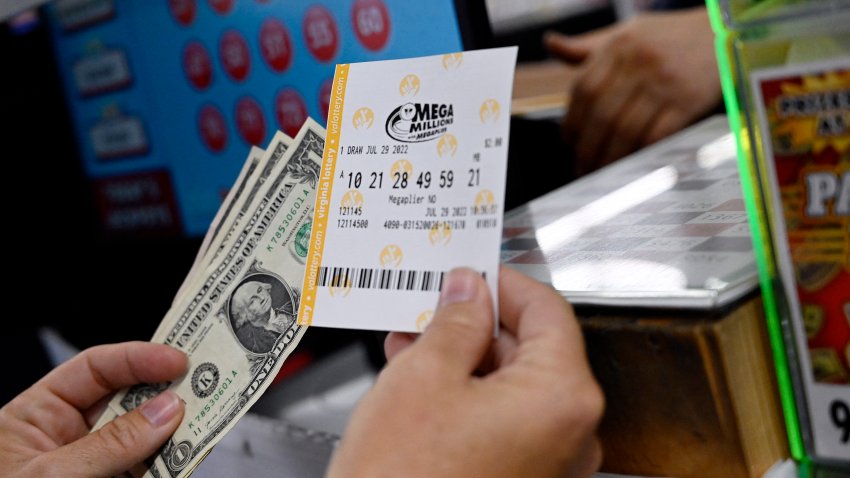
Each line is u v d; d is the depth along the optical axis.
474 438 0.45
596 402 0.48
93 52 1.18
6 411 0.76
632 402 0.54
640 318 0.52
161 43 1.07
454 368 0.48
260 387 0.67
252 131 1.00
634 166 0.88
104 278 1.30
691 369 0.50
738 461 0.51
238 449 0.89
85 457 0.67
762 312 0.52
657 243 0.60
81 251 1.33
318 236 0.59
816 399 0.49
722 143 0.87
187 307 0.71
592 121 1.41
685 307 0.49
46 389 0.76
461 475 0.45
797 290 0.48
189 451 0.68
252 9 0.93
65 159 1.29
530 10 2.02
